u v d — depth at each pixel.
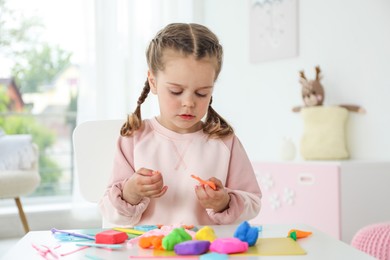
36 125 3.50
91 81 3.19
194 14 3.39
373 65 2.21
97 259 0.59
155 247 0.64
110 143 1.30
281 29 2.70
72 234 0.73
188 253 0.60
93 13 3.18
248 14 2.96
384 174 2.08
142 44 3.25
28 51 3.47
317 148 2.28
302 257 0.59
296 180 2.18
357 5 2.28
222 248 0.60
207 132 1.10
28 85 3.48
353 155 2.31
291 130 2.68
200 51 0.88
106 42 3.21
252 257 0.59
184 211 1.02
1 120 3.43
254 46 2.89
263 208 2.36
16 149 2.68
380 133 2.19
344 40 2.35
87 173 1.29
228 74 3.17
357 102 2.29
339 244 0.65
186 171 1.05
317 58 2.50
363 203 2.03
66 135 3.54
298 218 2.17
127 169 1.06
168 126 1.10
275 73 2.78
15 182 2.47
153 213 1.02
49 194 3.49
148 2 3.27
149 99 3.22
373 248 1.38
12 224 3.04
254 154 2.96
